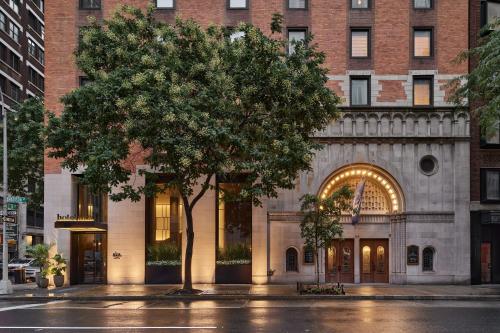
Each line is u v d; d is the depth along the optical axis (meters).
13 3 62.72
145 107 18.95
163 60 20.55
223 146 21.08
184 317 15.64
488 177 28.27
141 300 21.22
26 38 66.44
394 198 28.16
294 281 27.39
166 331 13.00
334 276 28.14
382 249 28.45
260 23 28.36
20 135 34.62
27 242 65.19
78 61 21.75
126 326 13.88
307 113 21.53
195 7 28.55
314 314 16.30
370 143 27.83
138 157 27.61
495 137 28.28
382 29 28.50
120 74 20.06
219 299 21.31
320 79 21.50
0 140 36.06
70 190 27.75
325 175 27.59
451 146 27.91
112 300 21.25
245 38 21.25
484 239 28.31
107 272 27.48
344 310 17.38
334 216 24.03
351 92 28.42
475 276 27.55
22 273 30.80
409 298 21.41
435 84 28.27
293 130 21.48
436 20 28.55
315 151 27.67
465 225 27.47
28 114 35.31
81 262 28.19
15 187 37.69
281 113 21.41
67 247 27.55
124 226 27.58
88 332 12.92
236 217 27.80
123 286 26.17
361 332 12.85
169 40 21.05
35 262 27.47
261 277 27.03
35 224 67.50
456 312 16.86
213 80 20.61
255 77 20.83
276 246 27.48
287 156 20.97
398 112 27.84
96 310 17.59
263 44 20.72
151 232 27.86
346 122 27.86
